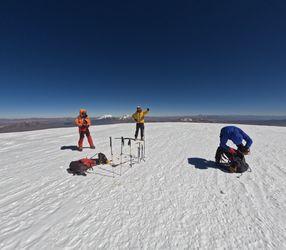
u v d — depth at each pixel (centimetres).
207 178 604
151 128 2147
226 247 315
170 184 562
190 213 412
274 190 513
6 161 834
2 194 514
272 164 735
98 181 594
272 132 1750
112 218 398
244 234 345
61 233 354
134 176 631
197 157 853
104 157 775
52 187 554
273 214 404
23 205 455
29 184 577
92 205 450
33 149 1080
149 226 371
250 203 449
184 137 1434
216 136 1479
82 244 326
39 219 398
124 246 320
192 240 332
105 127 2350
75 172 657
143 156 886
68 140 1369
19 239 340
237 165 638
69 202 466
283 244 319
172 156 875
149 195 496
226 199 470
